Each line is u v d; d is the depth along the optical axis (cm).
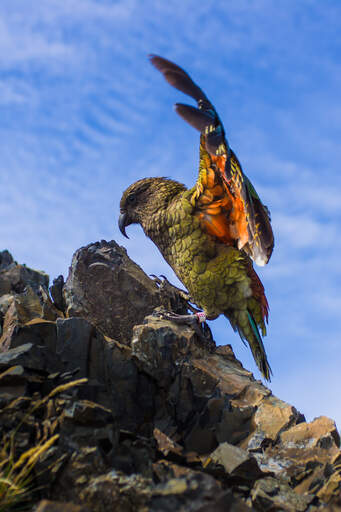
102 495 388
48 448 415
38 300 695
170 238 721
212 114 523
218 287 697
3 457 413
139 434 540
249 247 683
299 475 508
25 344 507
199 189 671
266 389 636
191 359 613
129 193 766
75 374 512
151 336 583
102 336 566
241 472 474
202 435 557
